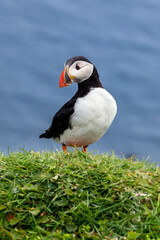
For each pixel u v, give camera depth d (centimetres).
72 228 784
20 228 797
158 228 775
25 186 845
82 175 877
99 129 1049
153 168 1002
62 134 1095
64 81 1073
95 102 1027
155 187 866
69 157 983
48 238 760
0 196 835
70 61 1075
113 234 770
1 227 795
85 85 1064
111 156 1026
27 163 931
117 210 816
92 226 788
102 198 825
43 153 1068
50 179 861
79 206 807
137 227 785
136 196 841
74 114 1034
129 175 897
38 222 797
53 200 823
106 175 883
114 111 1061
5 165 938
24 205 820
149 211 806
